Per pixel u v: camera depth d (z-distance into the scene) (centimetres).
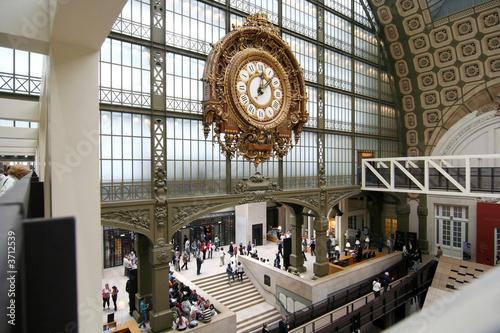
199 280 1819
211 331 1230
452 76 2172
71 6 293
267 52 1481
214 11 1379
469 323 38
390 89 2431
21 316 87
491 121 2075
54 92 356
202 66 1345
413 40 2197
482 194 1531
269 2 1572
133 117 1160
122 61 1130
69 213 357
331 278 1667
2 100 867
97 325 363
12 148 1260
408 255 2112
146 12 1179
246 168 1502
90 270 360
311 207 1759
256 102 1438
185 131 1298
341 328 1369
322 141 1858
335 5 1953
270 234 2919
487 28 1903
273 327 1467
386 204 2664
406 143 2523
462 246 2223
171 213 1217
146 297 1414
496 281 44
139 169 1170
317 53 1819
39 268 92
